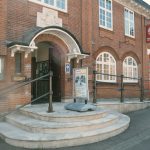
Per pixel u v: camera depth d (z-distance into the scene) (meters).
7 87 9.36
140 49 18.14
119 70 15.89
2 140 7.47
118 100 14.25
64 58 12.09
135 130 8.80
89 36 13.36
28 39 9.79
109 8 15.50
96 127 7.95
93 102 11.73
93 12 14.16
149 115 11.93
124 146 7.12
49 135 7.11
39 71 12.96
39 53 13.06
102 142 7.41
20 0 10.38
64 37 11.59
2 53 9.52
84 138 7.21
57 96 12.23
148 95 18.36
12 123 8.64
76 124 7.64
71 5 12.52
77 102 9.95
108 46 15.05
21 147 6.90
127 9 17.14
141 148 7.00
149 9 18.98
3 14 9.59
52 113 8.41
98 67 14.37
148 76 18.80
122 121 9.23
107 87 14.81
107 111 9.59
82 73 9.49
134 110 13.49
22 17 10.39
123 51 16.36
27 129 7.72
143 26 18.61
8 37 9.85
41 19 11.07
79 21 12.91
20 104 10.00
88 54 12.26
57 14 11.77
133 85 17.09
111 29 15.41
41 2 11.13
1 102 9.46
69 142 7.00
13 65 9.90
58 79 12.26
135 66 17.58
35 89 12.65
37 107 9.91
